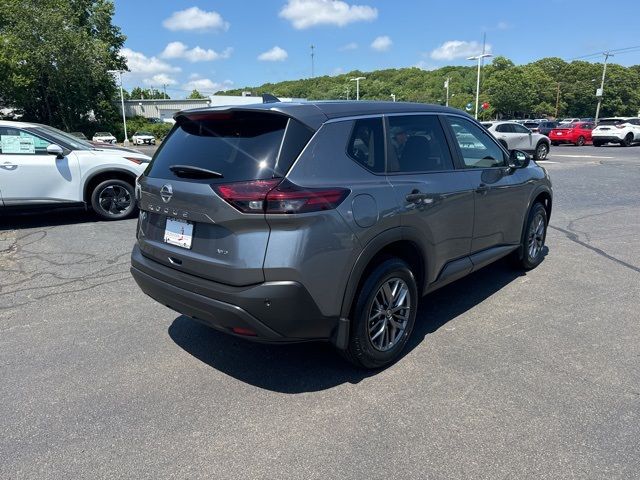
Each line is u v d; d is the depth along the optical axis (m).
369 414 2.76
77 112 50.41
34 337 3.80
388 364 3.31
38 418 2.77
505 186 4.38
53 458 2.44
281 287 2.59
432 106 3.87
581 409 2.76
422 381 3.10
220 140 2.94
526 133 18.66
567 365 3.26
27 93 43.28
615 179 12.66
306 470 2.32
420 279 3.53
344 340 2.89
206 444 2.53
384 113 3.32
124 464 2.39
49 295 4.68
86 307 4.39
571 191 10.80
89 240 6.71
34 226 7.59
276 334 2.72
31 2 41.84
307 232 2.62
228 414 2.79
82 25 50.28
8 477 2.31
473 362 3.33
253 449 2.48
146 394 3.00
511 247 4.74
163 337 3.80
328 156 2.83
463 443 2.49
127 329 3.94
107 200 7.96
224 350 3.58
